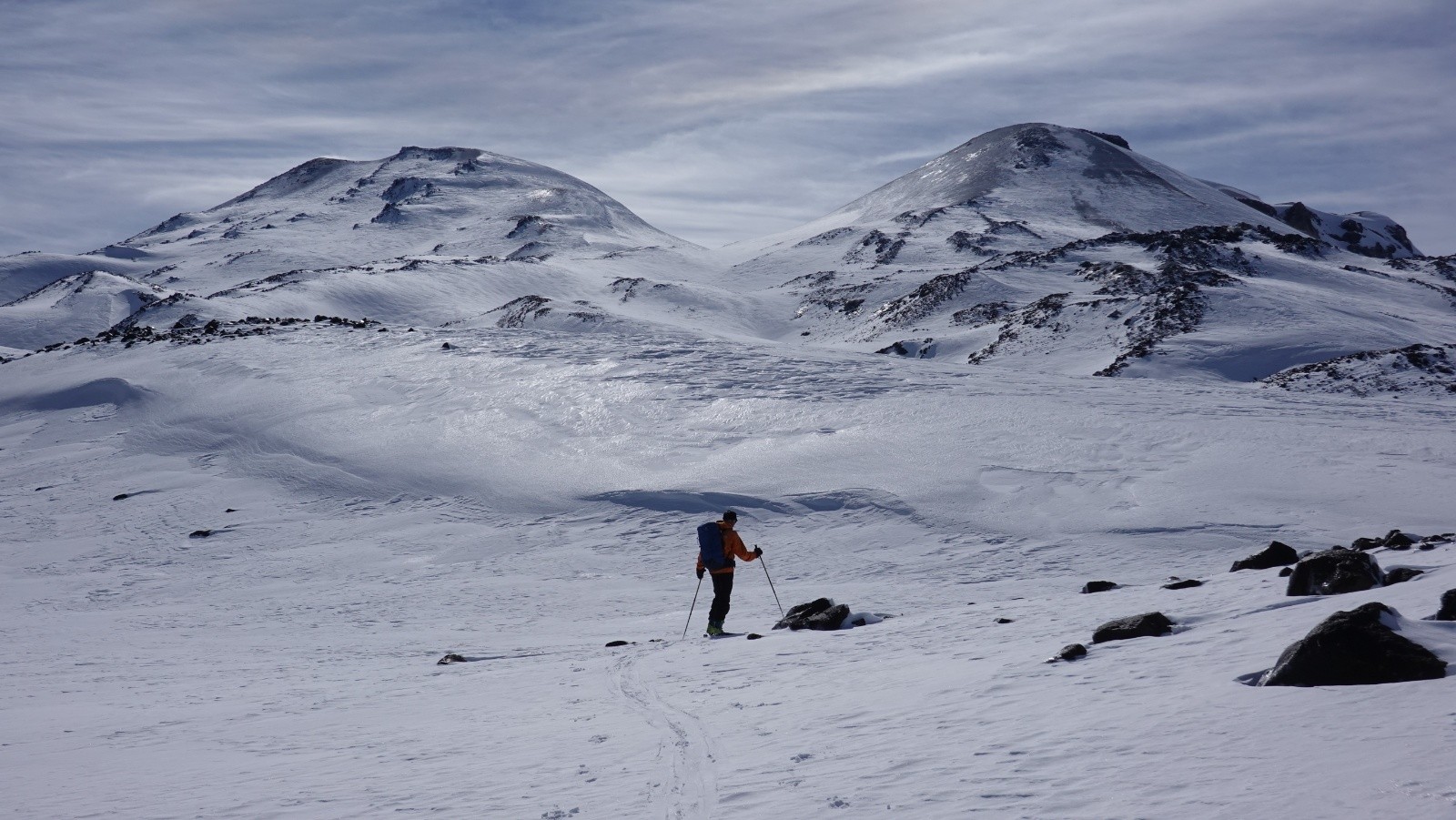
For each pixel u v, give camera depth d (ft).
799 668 29.73
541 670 36.19
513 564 77.66
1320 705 15.24
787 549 75.82
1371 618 17.49
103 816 17.60
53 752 25.12
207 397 146.30
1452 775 10.93
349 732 25.72
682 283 506.89
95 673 42.42
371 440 117.19
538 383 134.21
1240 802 11.34
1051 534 72.43
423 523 91.35
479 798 17.06
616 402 123.03
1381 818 10.06
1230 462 86.33
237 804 17.98
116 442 132.98
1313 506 72.54
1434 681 15.70
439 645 48.65
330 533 90.68
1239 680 18.53
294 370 155.63
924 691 22.77
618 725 23.32
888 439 100.78
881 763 16.17
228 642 52.80
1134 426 101.76
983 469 89.30
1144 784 12.73
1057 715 17.81
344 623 59.41
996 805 12.81
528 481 99.55
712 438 107.04
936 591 58.95
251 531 93.20
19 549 91.81
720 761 18.20
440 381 139.64
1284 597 28.53
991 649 28.40
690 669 32.35
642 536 82.74
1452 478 78.33
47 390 169.27
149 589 75.15
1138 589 41.29
